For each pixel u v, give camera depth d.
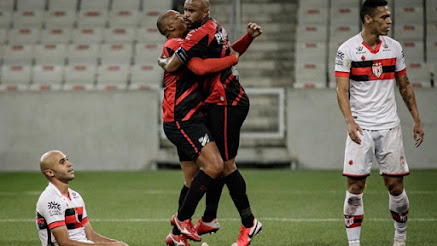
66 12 57.75
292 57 54.78
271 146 49.28
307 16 56.09
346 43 19.14
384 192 35.12
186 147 18.67
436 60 52.94
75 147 47.94
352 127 18.56
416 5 55.47
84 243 16.80
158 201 33.03
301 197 33.72
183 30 19.41
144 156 47.88
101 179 42.47
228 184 19.27
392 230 24.14
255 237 23.16
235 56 18.53
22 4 58.25
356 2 56.66
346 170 19.23
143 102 47.84
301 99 47.34
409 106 19.77
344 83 19.00
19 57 54.88
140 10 58.06
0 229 25.42
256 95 51.19
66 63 54.53
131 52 54.69
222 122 18.88
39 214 17.16
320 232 24.05
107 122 47.88
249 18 56.88
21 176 44.66
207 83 18.88
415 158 45.75
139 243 22.56
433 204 30.36
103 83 52.78
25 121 48.00
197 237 18.88
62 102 47.94
